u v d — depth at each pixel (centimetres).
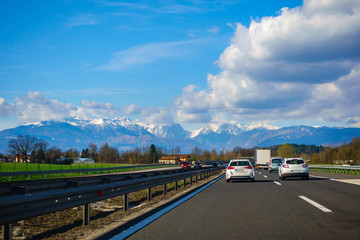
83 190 724
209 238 590
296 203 1018
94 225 766
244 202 1077
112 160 15988
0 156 13612
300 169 2192
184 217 812
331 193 1293
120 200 1582
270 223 713
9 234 542
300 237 584
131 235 630
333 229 645
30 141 9250
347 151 10119
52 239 646
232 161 2212
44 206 598
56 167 5584
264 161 5591
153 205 1069
